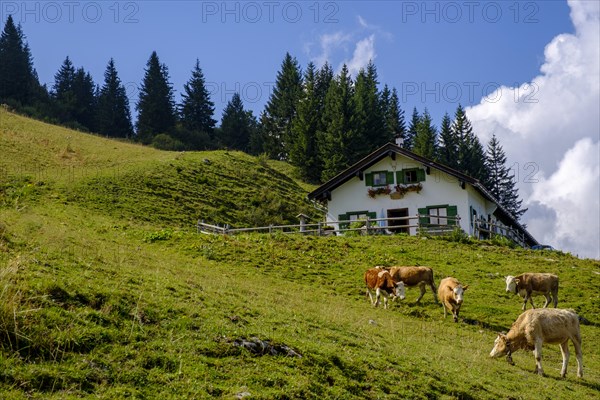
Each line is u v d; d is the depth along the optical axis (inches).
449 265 1288.1
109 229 1298.0
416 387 537.3
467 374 619.2
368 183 1841.8
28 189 1546.5
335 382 494.9
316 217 2359.7
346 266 1228.5
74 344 423.8
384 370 554.9
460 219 1700.3
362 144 3403.1
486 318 976.3
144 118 4552.2
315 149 3449.8
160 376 420.2
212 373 444.1
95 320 466.6
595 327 983.6
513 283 1046.4
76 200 1583.4
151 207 1722.4
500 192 4077.3
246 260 1183.6
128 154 2470.5
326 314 784.3
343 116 3400.6
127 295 533.0
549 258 1409.9
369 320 830.5
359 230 1649.9
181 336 486.3
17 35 4645.7
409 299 1059.9
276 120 4306.1
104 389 387.5
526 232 2250.2
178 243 1251.8
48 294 474.3
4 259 543.2
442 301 961.5
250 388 438.9
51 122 3878.0
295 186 2783.0
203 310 573.0
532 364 742.5
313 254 1293.1
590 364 801.6
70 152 2289.6
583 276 1255.5
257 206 2188.7
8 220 867.4
